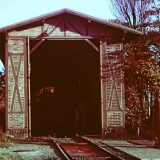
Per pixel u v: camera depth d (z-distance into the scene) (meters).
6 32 21.19
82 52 26.84
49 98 30.62
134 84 25.89
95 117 24.47
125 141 18.61
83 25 22.06
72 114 30.02
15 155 13.11
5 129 21.03
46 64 29.86
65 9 21.44
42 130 28.36
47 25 21.78
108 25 21.78
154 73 25.14
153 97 26.62
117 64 22.02
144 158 11.64
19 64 21.33
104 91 21.80
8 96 21.11
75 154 13.40
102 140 19.17
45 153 13.78
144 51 26.44
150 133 22.28
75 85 30.17
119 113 21.73
